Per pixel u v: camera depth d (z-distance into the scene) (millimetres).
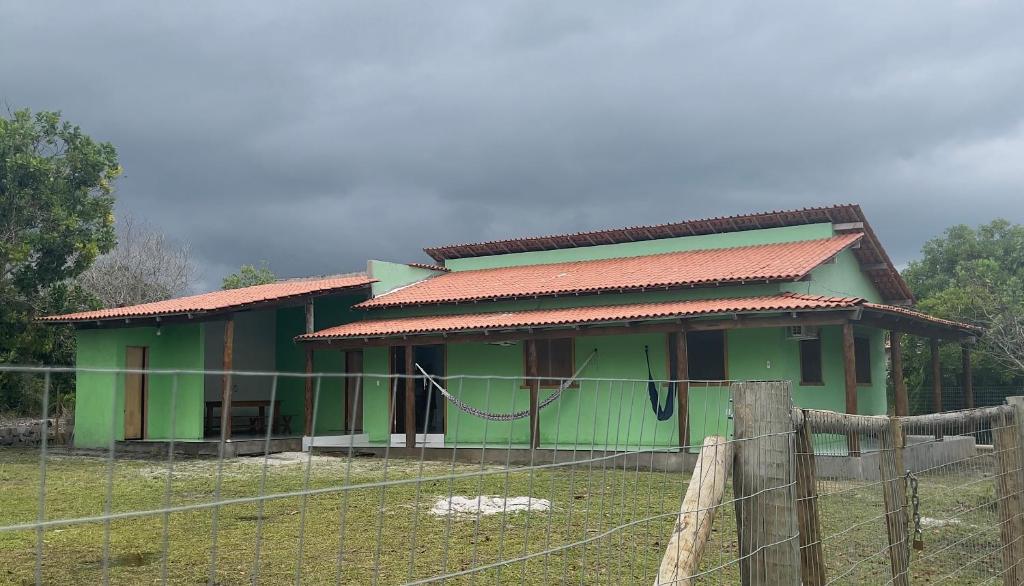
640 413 17391
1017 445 5949
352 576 6832
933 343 20391
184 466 14531
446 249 24812
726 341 17016
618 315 16500
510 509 9516
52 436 20719
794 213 19734
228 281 39094
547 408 18453
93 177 23000
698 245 21203
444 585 6457
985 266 29031
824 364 17594
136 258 36688
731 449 3699
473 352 19656
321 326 23109
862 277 20766
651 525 8492
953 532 6531
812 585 3732
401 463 15328
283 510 9953
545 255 23500
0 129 21344
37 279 22078
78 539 8336
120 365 19578
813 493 3781
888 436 4629
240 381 22734
